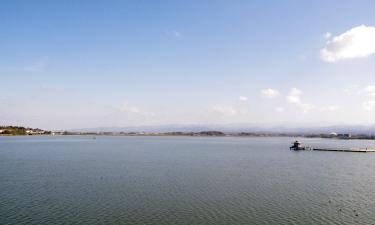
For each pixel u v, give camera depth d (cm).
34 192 7312
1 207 6053
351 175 10369
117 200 6619
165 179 9119
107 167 11775
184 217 5566
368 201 6756
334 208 6206
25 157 15700
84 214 5653
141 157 16138
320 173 10762
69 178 9188
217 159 15400
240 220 5459
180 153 19262
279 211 5978
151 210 5934
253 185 8362
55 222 5231
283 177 9769
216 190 7662
